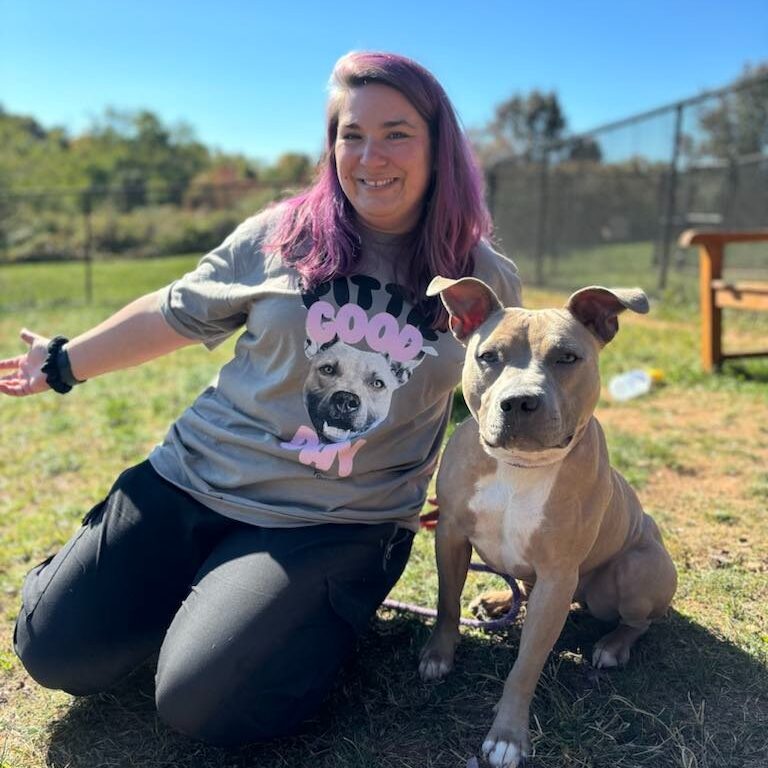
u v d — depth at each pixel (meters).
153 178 46.62
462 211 2.61
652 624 2.90
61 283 17.91
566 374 2.15
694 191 13.63
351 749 2.31
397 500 2.65
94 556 2.52
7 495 4.51
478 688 2.58
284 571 2.34
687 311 10.63
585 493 2.31
